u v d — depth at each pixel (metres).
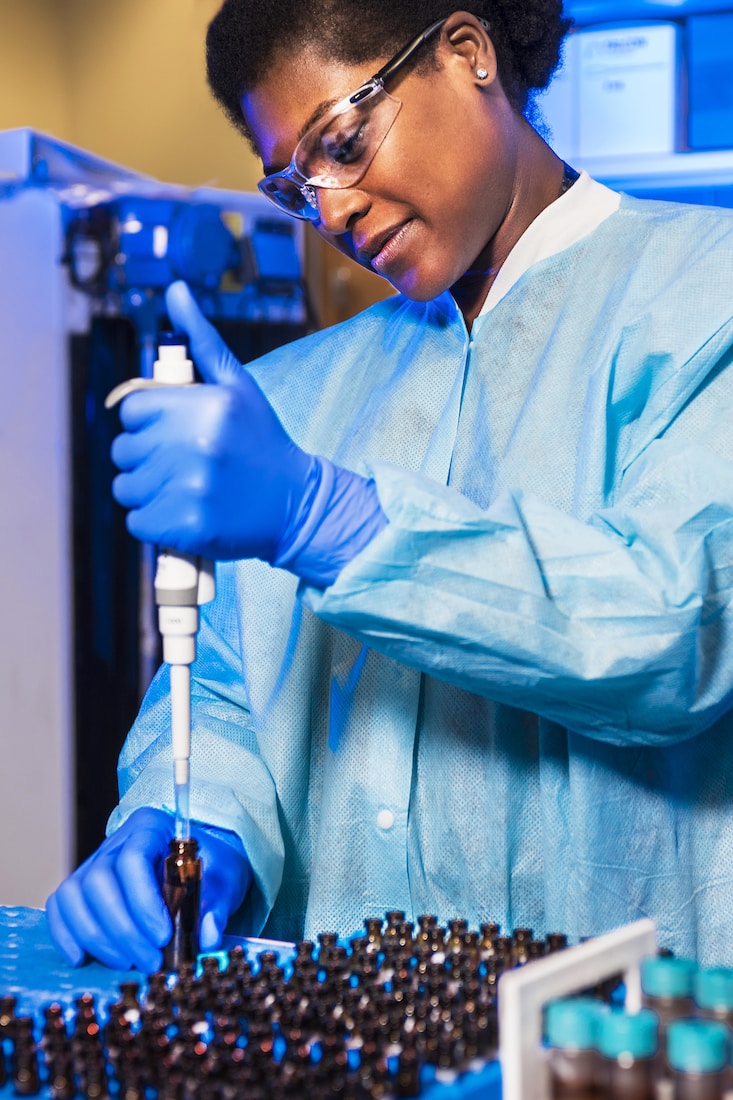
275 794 1.49
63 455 3.34
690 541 1.15
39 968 1.17
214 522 1.10
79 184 3.08
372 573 1.11
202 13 4.01
